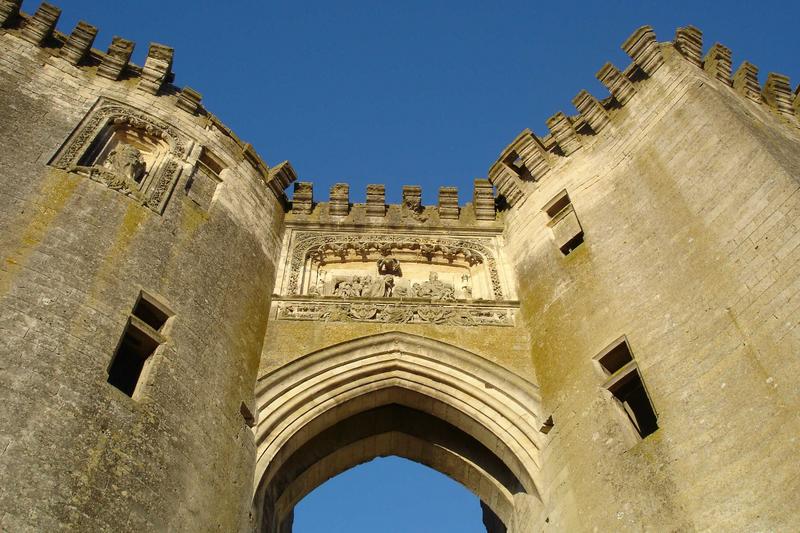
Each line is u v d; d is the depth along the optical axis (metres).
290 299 20.20
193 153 21.02
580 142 22.59
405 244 23.08
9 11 21.02
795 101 24.64
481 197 24.69
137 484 12.75
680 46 21.67
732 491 12.37
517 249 22.20
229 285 18.50
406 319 19.70
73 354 13.62
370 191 24.69
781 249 14.27
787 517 11.45
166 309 16.06
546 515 15.51
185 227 18.50
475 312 20.11
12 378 12.60
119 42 21.95
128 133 20.59
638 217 18.59
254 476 15.70
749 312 14.09
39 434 12.12
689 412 13.91
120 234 16.70
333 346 18.55
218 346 16.73
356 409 18.33
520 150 23.70
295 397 17.44
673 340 15.22
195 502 13.65
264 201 22.81
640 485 13.75
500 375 18.08
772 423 12.48
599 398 15.80
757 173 15.80
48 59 20.88
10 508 11.02
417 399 18.47
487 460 18.30
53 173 17.22
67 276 14.92
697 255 16.06
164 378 14.73
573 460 15.48
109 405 13.35
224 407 15.80
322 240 23.02
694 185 17.38
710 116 18.25
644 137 20.20
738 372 13.60
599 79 22.28
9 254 14.67
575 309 18.28
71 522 11.48
